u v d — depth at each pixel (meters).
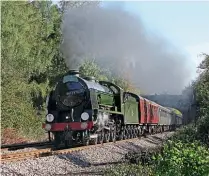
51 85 36.41
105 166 13.52
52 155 14.52
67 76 20.50
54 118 20.03
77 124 19.12
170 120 50.00
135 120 28.62
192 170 8.43
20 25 29.91
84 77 21.78
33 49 33.44
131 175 11.70
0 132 23.45
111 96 23.80
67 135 19.11
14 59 28.91
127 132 26.94
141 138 29.83
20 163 12.30
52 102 20.44
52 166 12.62
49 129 19.45
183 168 8.51
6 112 25.91
